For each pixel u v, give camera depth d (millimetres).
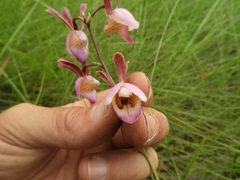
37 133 133
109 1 130
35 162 150
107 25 133
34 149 143
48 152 150
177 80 246
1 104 232
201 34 284
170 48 254
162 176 194
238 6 305
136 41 237
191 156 206
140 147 137
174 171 207
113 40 254
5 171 148
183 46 246
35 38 263
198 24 274
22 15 260
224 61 256
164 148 220
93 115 122
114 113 121
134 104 121
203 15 298
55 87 235
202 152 210
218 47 273
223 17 283
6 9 269
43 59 249
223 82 250
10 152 142
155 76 237
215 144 218
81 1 268
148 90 138
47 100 233
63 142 130
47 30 254
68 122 125
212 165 206
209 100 240
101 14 271
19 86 236
